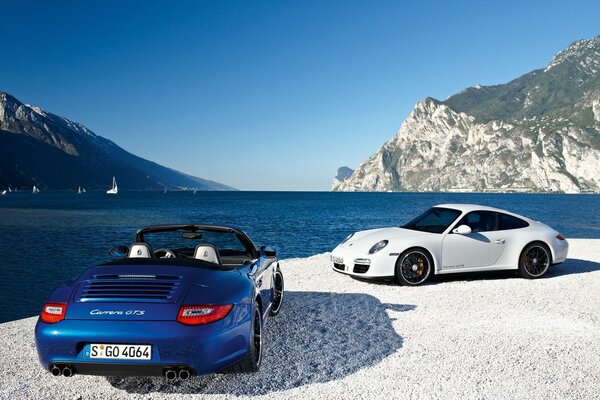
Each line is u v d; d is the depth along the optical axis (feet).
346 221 139.85
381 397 11.64
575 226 127.13
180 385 12.46
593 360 14.38
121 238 94.07
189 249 16.97
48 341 10.56
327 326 18.47
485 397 11.62
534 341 16.31
